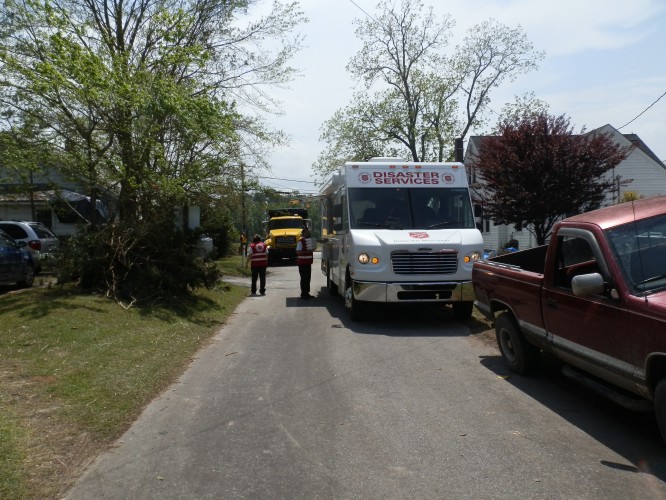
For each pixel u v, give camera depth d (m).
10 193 14.24
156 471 4.85
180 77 16.25
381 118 35.81
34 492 4.46
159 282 12.45
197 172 13.73
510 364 7.91
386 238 11.34
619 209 6.20
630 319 5.13
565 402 6.56
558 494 4.33
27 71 11.77
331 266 15.45
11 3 12.55
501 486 4.48
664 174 27.03
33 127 12.75
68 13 14.49
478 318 12.20
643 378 5.03
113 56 12.98
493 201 17.47
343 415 6.18
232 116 14.62
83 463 5.02
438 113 35.50
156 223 13.05
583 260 6.64
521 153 16.81
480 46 34.97
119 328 9.73
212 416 6.21
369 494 4.38
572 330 6.12
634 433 5.57
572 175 16.34
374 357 8.84
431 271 11.23
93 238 12.27
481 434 5.58
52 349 8.12
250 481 4.64
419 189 12.32
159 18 13.88
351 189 12.24
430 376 7.71
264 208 25.81
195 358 8.90
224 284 17.47
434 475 4.69
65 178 13.09
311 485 4.55
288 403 6.62
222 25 18.42
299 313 13.38
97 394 6.61
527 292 7.07
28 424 5.66
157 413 6.31
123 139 12.82
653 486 4.44
